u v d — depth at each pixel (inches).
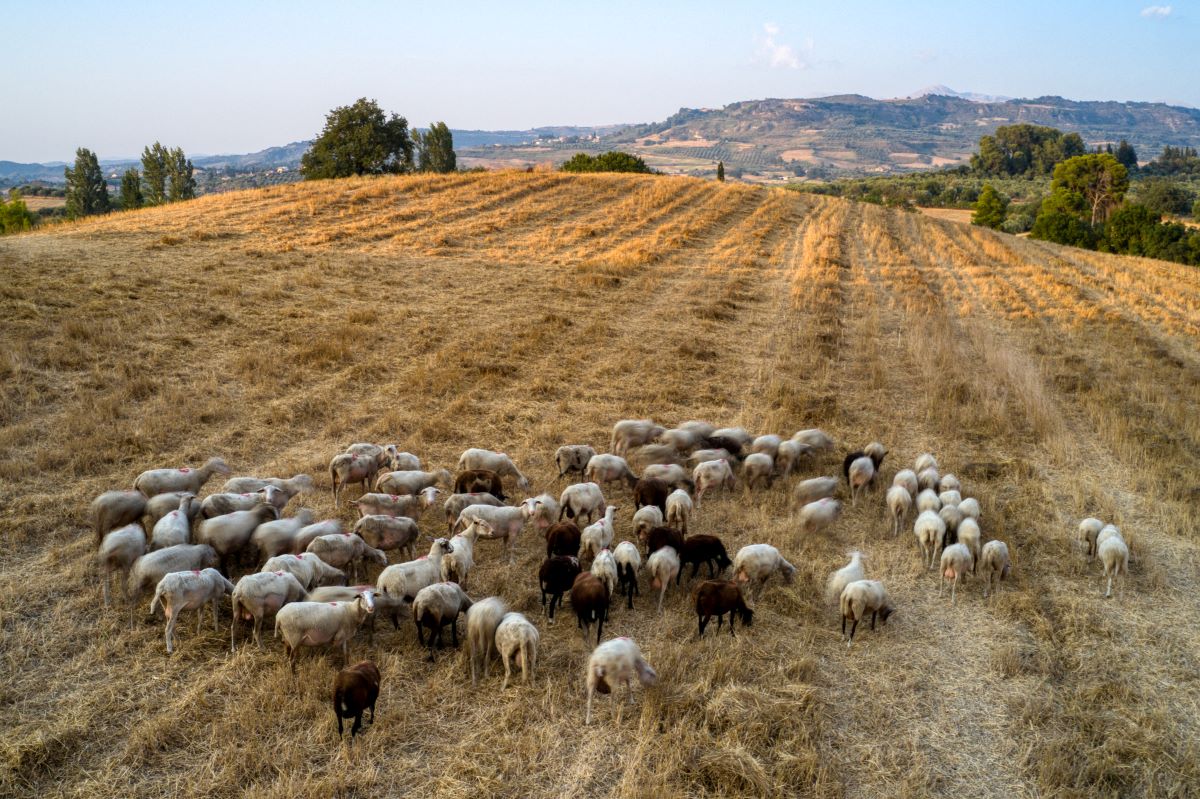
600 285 1403.8
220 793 339.3
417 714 393.4
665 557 489.4
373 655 435.8
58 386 775.1
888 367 1064.2
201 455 677.3
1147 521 641.6
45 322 912.3
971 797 360.2
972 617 502.0
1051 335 1253.7
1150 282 1883.6
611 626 478.0
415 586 473.4
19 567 496.4
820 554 572.7
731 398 914.1
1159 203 6067.9
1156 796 358.9
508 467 665.6
